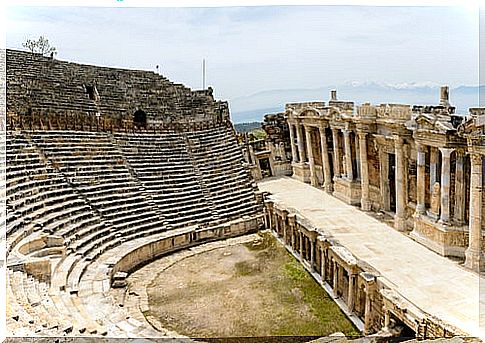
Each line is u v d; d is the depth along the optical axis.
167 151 37.66
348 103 37.34
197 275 25.06
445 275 19.17
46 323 13.82
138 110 41.84
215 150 40.47
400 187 26.44
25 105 32.88
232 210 34.09
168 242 28.78
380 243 23.92
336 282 21.58
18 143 28.67
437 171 24.09
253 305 21.05
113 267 23.22
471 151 19.55
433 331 14.45
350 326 18.88
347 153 34.47
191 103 46.44
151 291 22.86
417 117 23.98
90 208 27.66
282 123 52.25
